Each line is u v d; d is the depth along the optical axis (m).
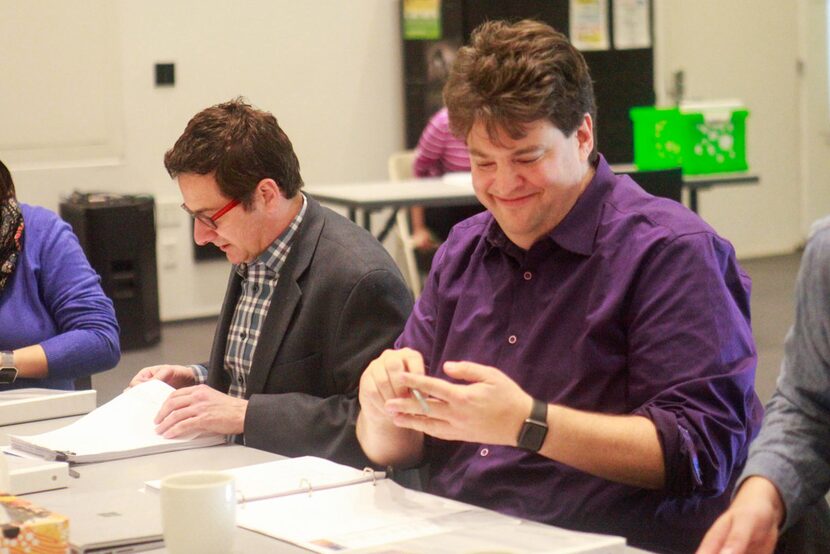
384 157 9.38
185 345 7.95
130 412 2.78
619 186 2.32
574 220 2.27
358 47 9.16
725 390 2.13
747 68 10.76
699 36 10.48
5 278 3.51
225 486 1.79
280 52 8.89
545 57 2.12
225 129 2.83
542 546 1.80
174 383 3.15
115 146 8.44
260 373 2.89
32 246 3.57
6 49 8.00
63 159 8.28
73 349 3.42
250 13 8.75
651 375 2.16
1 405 2.92
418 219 7.75
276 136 2.88
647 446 2.05
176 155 2.85
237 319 3.04
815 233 1.85
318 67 9.04
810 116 11.06
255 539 1.93
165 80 8.52
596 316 2.22
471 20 9.33
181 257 8.75
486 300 2.40
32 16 8.05
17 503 1.91
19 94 8.07
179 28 8.53
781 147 11.02
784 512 1.85
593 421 2.03
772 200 11.05
